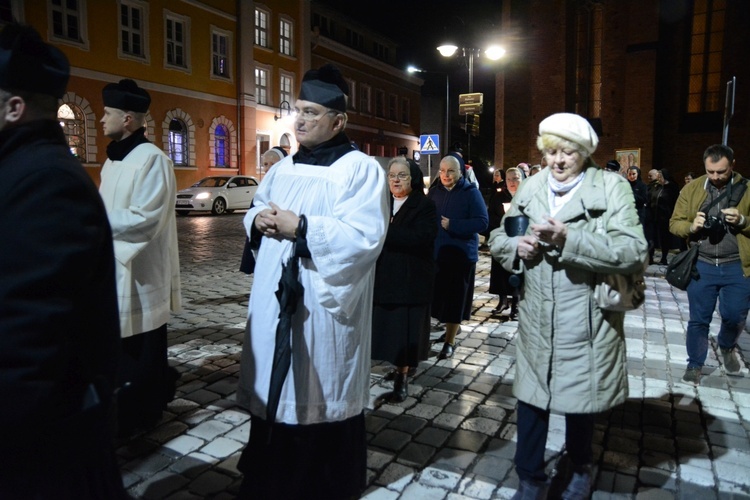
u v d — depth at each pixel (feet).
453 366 17.04
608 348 8.66
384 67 138.51
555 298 8.67
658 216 39.40
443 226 17.24
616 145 72.95
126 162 10.87
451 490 10.11
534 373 8.84
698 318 15.58
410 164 14.14
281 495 8.54
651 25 69.31
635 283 8.62
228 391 14.55
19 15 63.87
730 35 67.21
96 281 4.77
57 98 4.91
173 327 20.68
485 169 84.33
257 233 8.96
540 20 76.28
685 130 70.23
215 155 92.43
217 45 91.56
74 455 4.54
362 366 8.95
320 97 8.50
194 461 10.96
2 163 4.51
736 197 14.90
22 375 4.10
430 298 13.98
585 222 8.82
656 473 10.82
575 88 76.07
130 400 11.47
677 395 14.87
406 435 12.31
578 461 9.45
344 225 8.14
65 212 4.38
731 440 12.30
